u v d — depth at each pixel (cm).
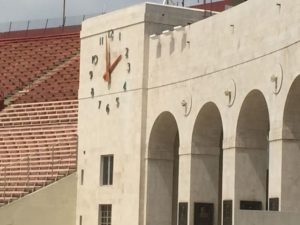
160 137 5025
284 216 3366
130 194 5062
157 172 5022
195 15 5178
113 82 5284
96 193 5334
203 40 4562
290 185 3762
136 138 5062
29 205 5425
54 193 5478
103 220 5284
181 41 4775
